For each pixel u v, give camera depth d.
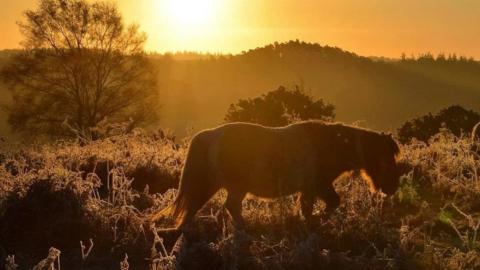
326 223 8.71
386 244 8.02
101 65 43.31
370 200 9.78
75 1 43.34
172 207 9.13
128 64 44.47
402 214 9.80
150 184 11.88
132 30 44.34
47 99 42.03
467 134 16.73
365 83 178.50
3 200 9.24
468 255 7.24
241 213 9.02
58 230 8.79
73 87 42.66
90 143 14.97
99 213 9.24
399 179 10.65
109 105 43.19
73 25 42.69
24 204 9.06
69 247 8.59
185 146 15.51
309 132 9.45
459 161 11.73
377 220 8.62
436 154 13.01
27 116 41.59
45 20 42.72
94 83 42.69
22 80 42.28
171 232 8.80
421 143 14.39
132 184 11.83
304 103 26.16
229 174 8.95
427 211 9.48
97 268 7.86
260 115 25.64
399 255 7.34
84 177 12.05
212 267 7.31
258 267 7.32
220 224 9.27
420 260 7.35
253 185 9.07
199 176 9.02
